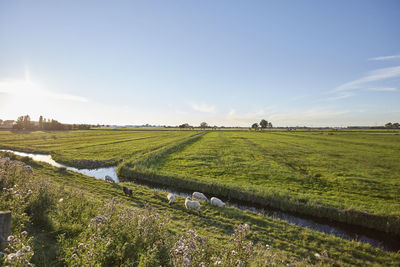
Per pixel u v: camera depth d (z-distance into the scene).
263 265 5.86
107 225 5.48
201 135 88.19
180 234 7.95
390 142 55.19
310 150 40.06
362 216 12.46
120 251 4.66
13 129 111.44
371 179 20.78
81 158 29.78
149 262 4.25
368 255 8.93
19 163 13.38
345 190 17.73
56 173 19.25
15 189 7.11
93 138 67.00
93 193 13.99
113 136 78.25
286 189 17.33
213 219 11.60
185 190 18.05
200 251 4.84
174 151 38.16
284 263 6.87
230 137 76.06
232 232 10.09
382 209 13.12
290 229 10.80
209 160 29.61
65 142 52.25
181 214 12.02
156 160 29.08
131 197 14.19
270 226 11.12
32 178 10.08
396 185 19.06
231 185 17.52
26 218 5.70
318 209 13.52
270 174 22.30
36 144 46.56
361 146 46.41
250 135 88.25
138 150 38.34
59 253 4.82
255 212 13.69
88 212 7.34
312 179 20.73
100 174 23.03
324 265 7.79
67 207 7.35
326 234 10.67
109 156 32.25
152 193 15.45
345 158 31.92
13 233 4.79
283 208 14.35
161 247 5.17
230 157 32.25
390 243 10.54
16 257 3.19
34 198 6.88
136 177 21.36
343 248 9.33
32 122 134.62
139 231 5.45
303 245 9.38
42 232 5.88
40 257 4.61
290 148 43.03
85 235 4.96
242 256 4.70
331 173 23.06
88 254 3.95
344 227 12.16
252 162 28.47
